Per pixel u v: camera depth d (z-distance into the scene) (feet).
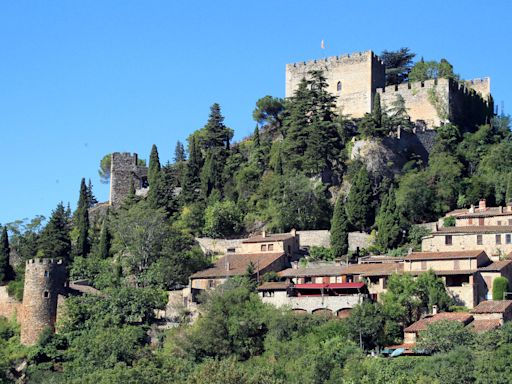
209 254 610.24
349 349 418.72
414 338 438.81
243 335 455.22
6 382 453.17
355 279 503.61
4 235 613.93
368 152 640.58
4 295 563.07
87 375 409.28
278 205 612.70
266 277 521.24
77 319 506.89
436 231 529.04
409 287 467.52
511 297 472.85
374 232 579.89
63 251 629.92
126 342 451.94
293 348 433.89
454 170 614.75
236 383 355.77
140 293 512.22
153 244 581.94
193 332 460.96
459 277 479.41
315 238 590.14
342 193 629.10
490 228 517.14
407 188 596.29
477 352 392.88
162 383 382.83
